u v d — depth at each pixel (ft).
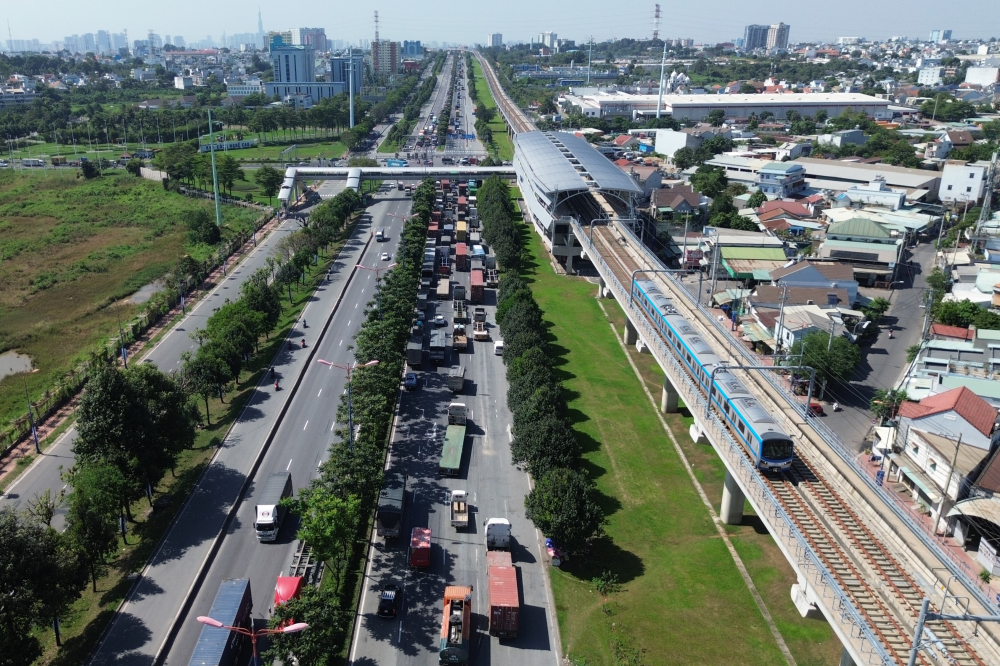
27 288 601.21
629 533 302.25
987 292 518.37
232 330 422.82
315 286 596.70
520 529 302.25
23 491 320.70
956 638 203.21
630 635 246.68
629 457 358.02
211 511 305.32
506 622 241.55
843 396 411.75
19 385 432.66
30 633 239.09
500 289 560.20
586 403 410.52
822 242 635.66
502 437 373.20
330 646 222.07
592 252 581.53
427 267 613.52
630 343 496.23
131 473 292.81
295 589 246.06
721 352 398.42
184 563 274.57
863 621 194.08
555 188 654.53
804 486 275.18
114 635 239.91
